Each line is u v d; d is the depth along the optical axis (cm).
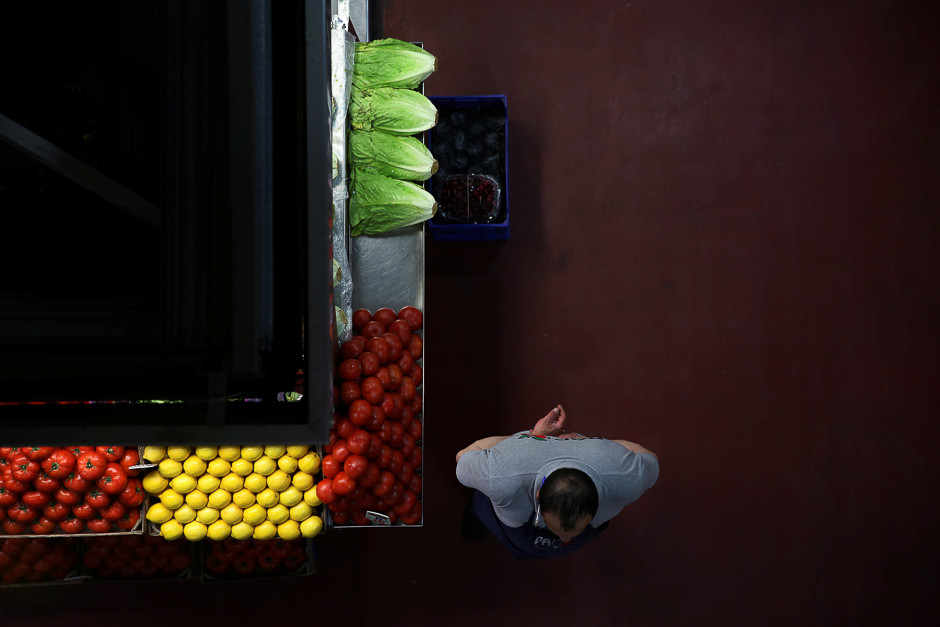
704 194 363
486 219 323
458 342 353
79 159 168
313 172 172
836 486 352
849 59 368
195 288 167
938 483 351
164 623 331
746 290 360
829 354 358
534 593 344
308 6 171
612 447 236
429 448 347
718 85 366
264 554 278
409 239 281
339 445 227
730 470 352
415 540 343
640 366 356
